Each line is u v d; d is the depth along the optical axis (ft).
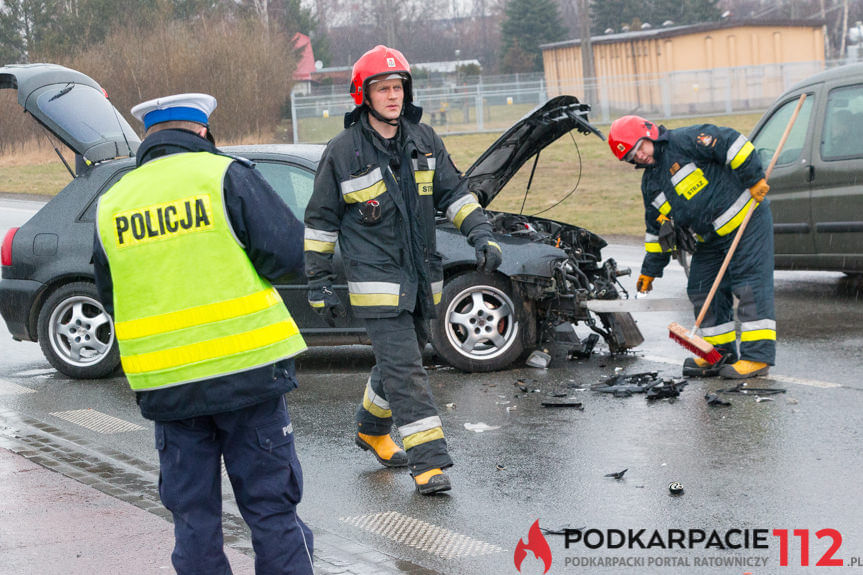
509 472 17.76
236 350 11.09
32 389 25.30
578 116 24.02
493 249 16.69
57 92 27.45
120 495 16.90
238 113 119.85
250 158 25.64
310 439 20.39
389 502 16.69
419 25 292.40
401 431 16.92
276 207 11.32
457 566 13.96
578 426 20.27
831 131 31.94
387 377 16.84
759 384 22.74
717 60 145.18
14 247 26.58
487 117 132.36
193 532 11.48
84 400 24.02
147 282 11.13
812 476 16.72
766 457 17.78
